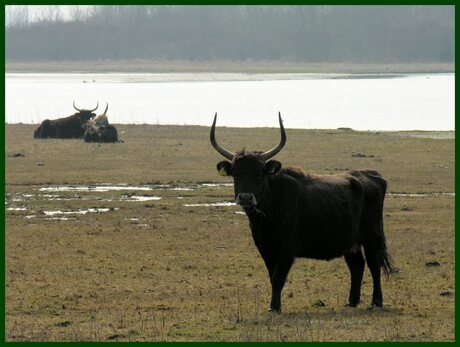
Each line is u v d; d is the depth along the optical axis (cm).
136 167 9506
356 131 13200
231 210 6950
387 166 9450
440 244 5609
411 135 12594
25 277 4678
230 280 4641
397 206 7156
